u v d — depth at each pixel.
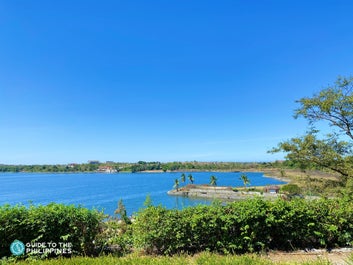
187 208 6.50
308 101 10.18
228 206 6.35
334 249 6.05
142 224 6.30
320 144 9.79
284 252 5.91
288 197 7.52
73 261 4.57
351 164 9.36
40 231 5.65
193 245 6.13
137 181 170.38
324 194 8.25
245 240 5.98
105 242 6.21
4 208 5.75
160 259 4.62
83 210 6.17
